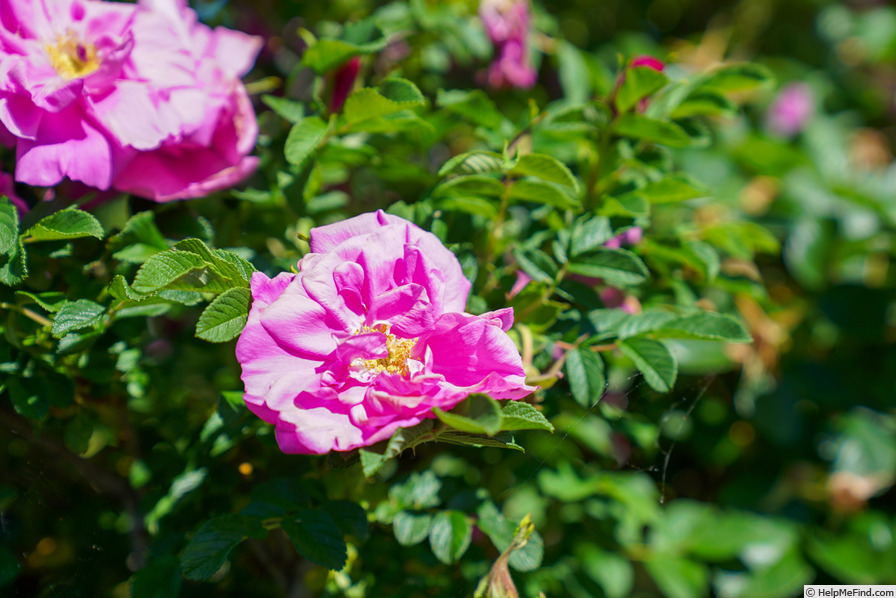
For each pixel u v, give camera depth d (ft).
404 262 1.26
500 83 1.85
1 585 1.40
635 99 1.54
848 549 2.55
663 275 1.65
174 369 1.67
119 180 1.42
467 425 1.17
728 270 1.83
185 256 1.25
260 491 1.41
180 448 1.58
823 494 2.71
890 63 3.85
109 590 1.59
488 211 1.51
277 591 1.67
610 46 2.79
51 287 1.44
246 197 1.52
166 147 1.44
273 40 2.11
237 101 1.48
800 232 2.90
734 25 3.51
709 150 2.95
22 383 1.38
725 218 2.54
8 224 1.32
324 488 1.46
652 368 1.39
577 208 1.48
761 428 2.56
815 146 3.41
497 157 1.40
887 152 3.61
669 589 2.12
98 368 1.43
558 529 1.80
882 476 2.61
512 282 1.51
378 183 1.97
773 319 2.54
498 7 1.82
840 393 2.69
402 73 1.90
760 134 3.06
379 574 1.55
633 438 1.63
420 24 1.80
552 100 2.18
